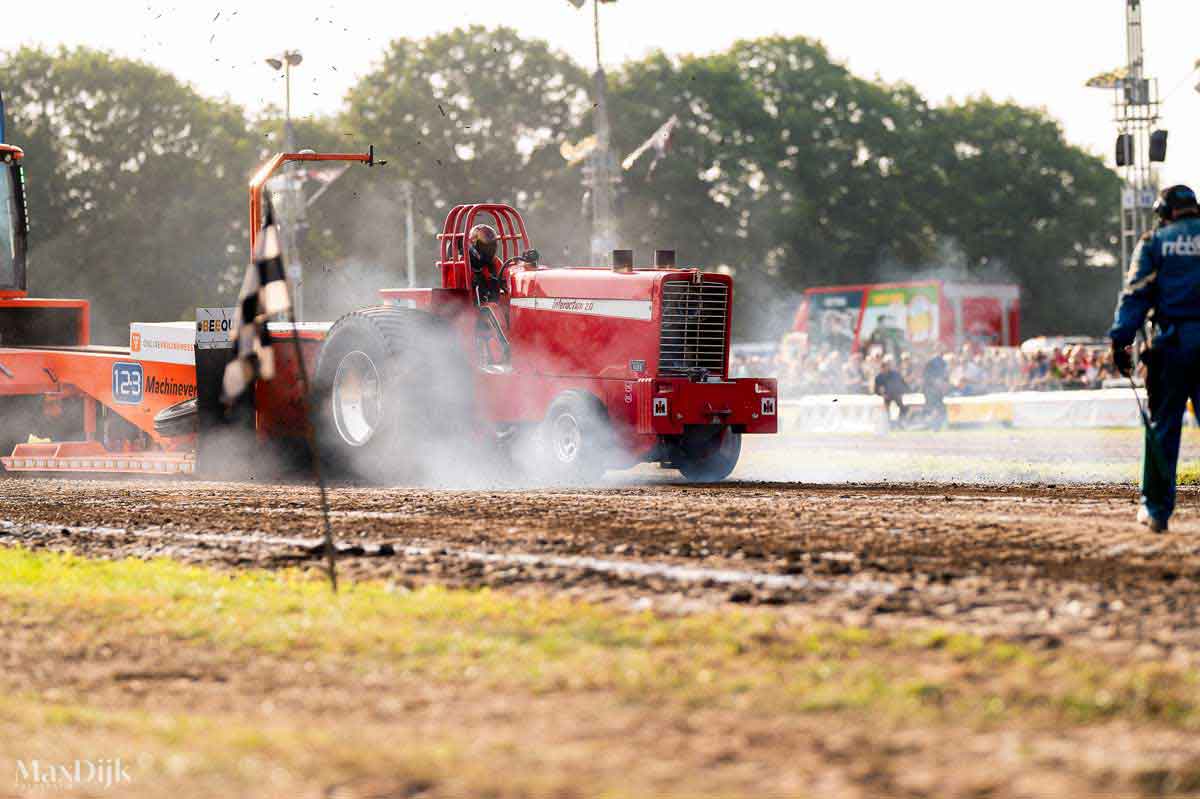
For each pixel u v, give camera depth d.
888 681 13.25
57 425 53.06
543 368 43.34
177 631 17.16
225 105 189.00
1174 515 27.78
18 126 175.38
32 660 15.84
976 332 142.00
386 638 16.17
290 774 10.92
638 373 41.19
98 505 35.19
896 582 19.25
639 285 41.19
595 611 17.22
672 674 13.80
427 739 11.94
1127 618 16.20
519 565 21.86
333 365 44.94
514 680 13.97
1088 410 90.62
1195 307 24.09
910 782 10.40
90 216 178.62
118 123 178.50
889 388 94.31
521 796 10.30
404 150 189.00
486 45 192.25
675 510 30.16
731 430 42.97
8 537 28.28
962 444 68.69
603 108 92.94
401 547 24.72
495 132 192.62
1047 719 11.91
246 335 20.28
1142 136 94.12
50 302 57.31
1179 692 12.55
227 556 24.38
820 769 10.80
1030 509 29.70
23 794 10.72
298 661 15.41
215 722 12.78
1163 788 10.12
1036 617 16.44
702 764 11.00
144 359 49.78
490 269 45.06
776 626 15.95
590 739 11.79
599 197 93.62
